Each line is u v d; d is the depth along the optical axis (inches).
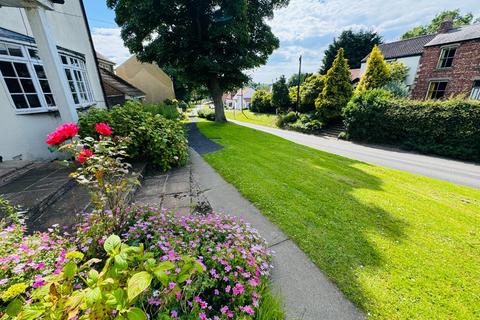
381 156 385.4
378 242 110.5
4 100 177.5
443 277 88.7
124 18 518.6
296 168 231.3
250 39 559.2
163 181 169.5
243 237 92.0
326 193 168.2
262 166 229.5
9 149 179.5
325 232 116.9
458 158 373.1
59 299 31.5
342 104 668.7
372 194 171.6
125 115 187.0
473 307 75.5
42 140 209.9
